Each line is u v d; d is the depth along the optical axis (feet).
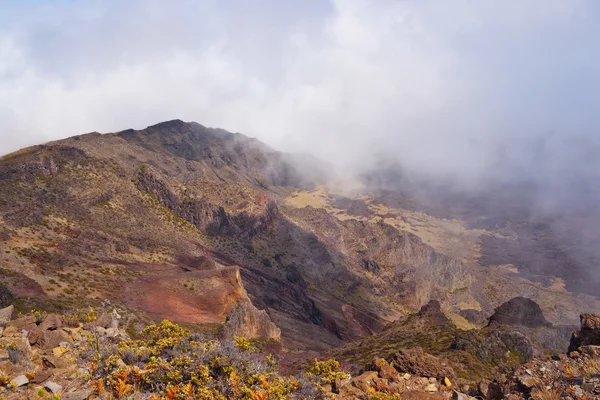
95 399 33.65
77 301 187.83
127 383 36.11
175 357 39.45
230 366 38.93
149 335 47.67
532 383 41.60
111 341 44.37
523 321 337.31
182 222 465.06
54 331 43.04
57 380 35.47
